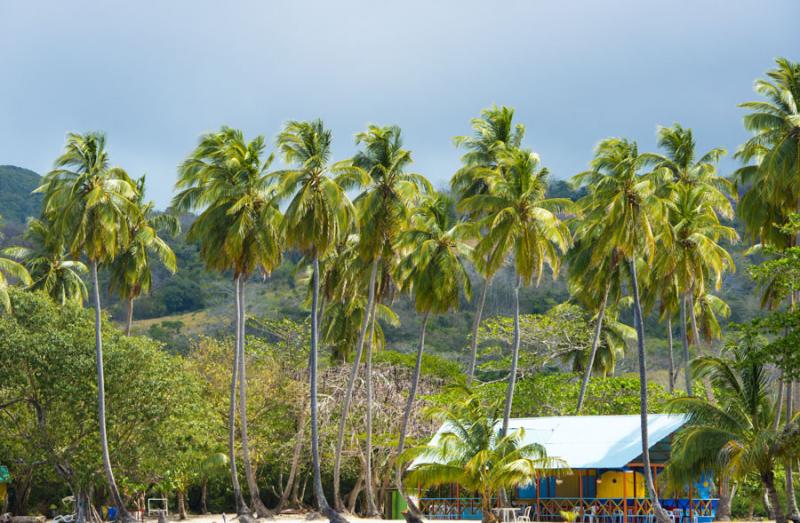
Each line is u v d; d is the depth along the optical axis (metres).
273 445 74.44
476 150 68.88
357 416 74.69
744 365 40.81
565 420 60.41
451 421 47.09
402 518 70.88
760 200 50.56
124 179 58.72
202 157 62.12
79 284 76.69
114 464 55.31
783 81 49.44
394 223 60.00
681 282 58.97
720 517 56.97
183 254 163.62
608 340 82.88
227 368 75.31
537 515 54.22
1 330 52.50
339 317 79.94
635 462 53.72
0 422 54.78
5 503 67.62
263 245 58.44
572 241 59.16
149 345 57.53
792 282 40.44
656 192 61.97
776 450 39.22
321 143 53.41
